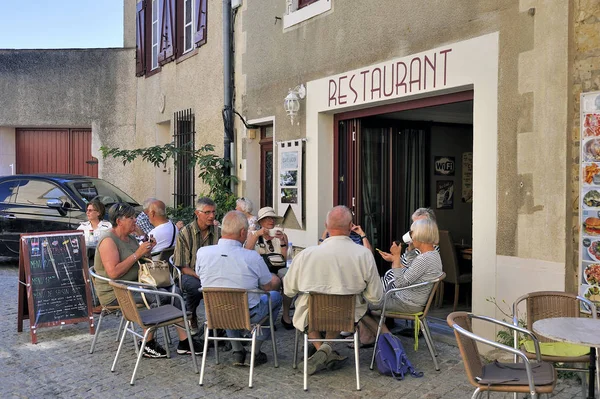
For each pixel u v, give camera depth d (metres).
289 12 7.54
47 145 14.52
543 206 4.61
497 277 4.95
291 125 7.57
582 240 4.38
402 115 7.39
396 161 7.49
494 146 4.95
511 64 4.82
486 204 5.02
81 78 13.62
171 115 11.02
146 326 4.53
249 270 4.66
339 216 4.41
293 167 7.47
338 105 6.73
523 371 3.46
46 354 5.23
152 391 4.34
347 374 4.66
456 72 5.29
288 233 7.64
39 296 5.64
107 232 5.20
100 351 5.30
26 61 13.93
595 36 4.32
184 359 5.06
